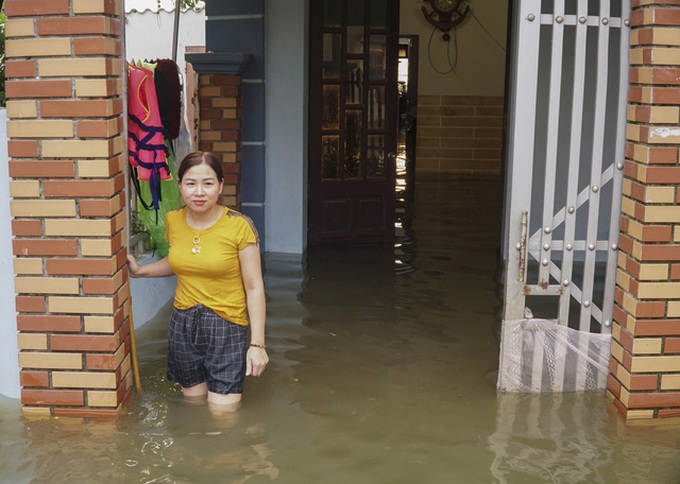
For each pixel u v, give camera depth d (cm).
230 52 776
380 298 641
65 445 375
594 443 388
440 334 555
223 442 382
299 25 768
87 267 391
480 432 399
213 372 418
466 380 470
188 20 1202
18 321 397
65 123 382
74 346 398
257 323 410
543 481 351
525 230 433
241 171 789
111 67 389
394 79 839
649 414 416
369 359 504
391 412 423
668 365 411
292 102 779
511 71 773
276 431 396
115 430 392
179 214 414
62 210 387
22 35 379
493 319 589
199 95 757
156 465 358
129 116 450
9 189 391
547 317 587
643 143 401
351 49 821
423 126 1448
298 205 794
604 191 757
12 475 348
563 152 752
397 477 353
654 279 403
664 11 387
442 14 1413
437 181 1339
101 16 375
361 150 840
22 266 392
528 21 417
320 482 347
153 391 441
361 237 852
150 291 584
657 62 389
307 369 484
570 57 741
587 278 443
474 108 1434
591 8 657
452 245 850
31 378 402
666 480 353
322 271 727
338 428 402
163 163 467
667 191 396
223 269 404
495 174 1441
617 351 432
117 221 402
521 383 452
